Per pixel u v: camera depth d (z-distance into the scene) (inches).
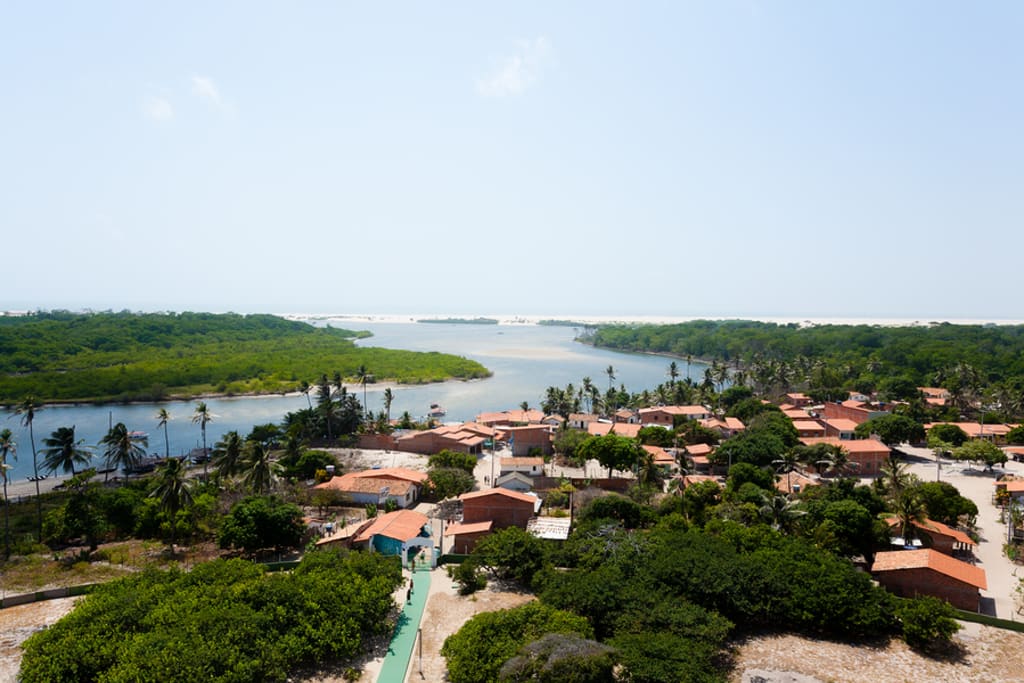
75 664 1742.1
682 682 1780.3
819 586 2357.3
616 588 2305.6
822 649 2197.3
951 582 2527.1
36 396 7677.2
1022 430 5570.9
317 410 5974.4
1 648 2151.8
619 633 2075.5
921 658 2148.1
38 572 2871.6
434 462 4717.0
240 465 4069.9
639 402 7603.4
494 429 5964.6
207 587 2212.1
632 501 3555.6
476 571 2812.5
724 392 7691.9
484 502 3479.3
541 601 2320.4
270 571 2842.0
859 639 2274.9
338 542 3088.1
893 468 3865.7
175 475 3208.7
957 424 6117.1
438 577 2856.8
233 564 2434.8
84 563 2955.2
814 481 4488.2
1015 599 2684.5
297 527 3191.4
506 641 1975.9
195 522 3491.6
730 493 3651.6
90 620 1941.4
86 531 3206.2
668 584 2374.5
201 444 5989.2
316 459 4741.6
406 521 3329.2
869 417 6264.8
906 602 2319.1
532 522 3358.8
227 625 1926.7
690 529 3105.3
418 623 2404.0
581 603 2214.6
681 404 7421.3
